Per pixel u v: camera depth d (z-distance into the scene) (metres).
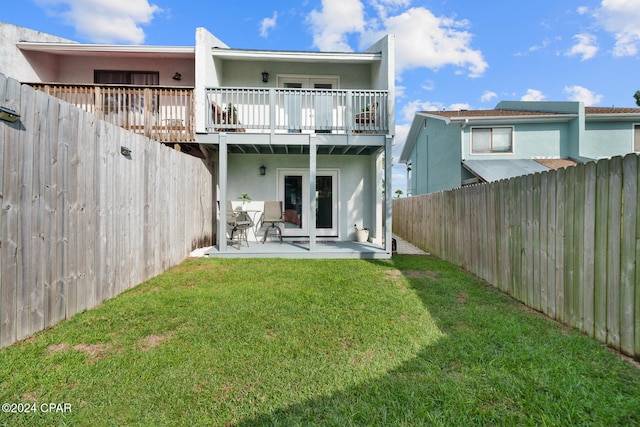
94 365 2.33
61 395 1.99
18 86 2.62
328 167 9.27
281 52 8.42
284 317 3.31
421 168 16.25
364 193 9.33
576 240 3.01
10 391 2.01
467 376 2.20
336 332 2.95
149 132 7.15
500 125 11.63
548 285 3.41
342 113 9.32
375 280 4.92
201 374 2.24
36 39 8.95
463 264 5.87
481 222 5.12
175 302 3.76
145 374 2.23
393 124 7.63
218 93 7.53
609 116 11.29
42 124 2.89
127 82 9.22
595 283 2.77
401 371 2.28
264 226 9.16
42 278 2.89
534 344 2.67
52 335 2.79
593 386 2.04
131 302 3.75
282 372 2.27
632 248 2.41
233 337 2.83
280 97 9.38
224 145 7.18
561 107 11.73
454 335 2.87
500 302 3.93
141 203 4.71
